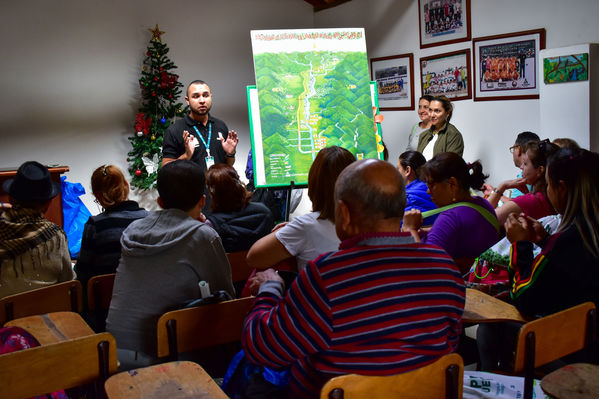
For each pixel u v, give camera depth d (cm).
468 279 269
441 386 138
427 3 640
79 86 671
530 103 546
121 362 204
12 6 626
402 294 133
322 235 190
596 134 463
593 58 455
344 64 404
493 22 570
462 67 613
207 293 200
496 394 192
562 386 137
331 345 132
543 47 525
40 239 249
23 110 644
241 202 287
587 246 189
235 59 771
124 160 706
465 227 237
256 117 396
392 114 720
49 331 188
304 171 396
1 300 213
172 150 505
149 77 681
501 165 587
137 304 210
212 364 229
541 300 194
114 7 680
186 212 224
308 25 817
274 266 196
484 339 230
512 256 207
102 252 263
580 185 193
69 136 671
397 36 691
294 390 146
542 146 290
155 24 708
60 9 650
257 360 144
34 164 255
